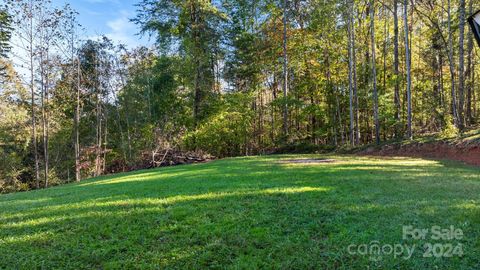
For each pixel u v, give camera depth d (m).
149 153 21.50
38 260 3.49
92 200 6.37
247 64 24.56
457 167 9.37
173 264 3.25
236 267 3.11
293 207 4.91
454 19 17.06
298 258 3.22
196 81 23.50
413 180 6.88
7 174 21.31
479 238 3.45
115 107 25.05
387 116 18.61
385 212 4.43
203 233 3.98
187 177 9.23
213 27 23.70
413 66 22.62
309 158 14.11
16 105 21.19
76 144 22.12
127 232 4.17
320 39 20.50
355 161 11.75
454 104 15.45
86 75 22.72
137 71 23.67
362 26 20.20
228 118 23.00
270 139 24.16
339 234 3.73
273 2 22.03
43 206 6.22
